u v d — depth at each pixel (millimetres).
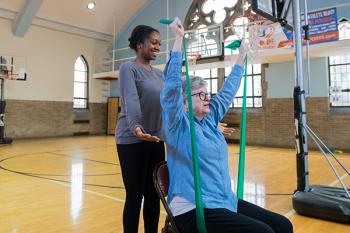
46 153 7754
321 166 5930
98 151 8195
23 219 2898
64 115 13172
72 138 12297
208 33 10984
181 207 1393
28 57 12016
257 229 1238
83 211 3158
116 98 14359
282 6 2582
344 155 7797
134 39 1922
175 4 12852
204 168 1428
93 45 14227
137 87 1855
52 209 3209
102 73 13461
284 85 9914
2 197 3648
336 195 3031
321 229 2691
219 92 1829
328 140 9109
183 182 1418
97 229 2662
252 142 10578
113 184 4379
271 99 10188
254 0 2264
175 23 1439
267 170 5516
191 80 1570
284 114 9906
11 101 11555
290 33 7723
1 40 11312
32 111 12141
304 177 3193
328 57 9312
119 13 13852
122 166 1873
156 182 1480
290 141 9742
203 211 1312
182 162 1443
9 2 11117
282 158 7121
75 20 12992
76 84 13789
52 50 12766
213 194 1412
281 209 3271
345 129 8852
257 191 4023
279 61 9711
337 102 9188
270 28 7820
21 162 6316
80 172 5270
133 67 1860
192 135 1321
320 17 7574
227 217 1305
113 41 14594
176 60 1418
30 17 11344
